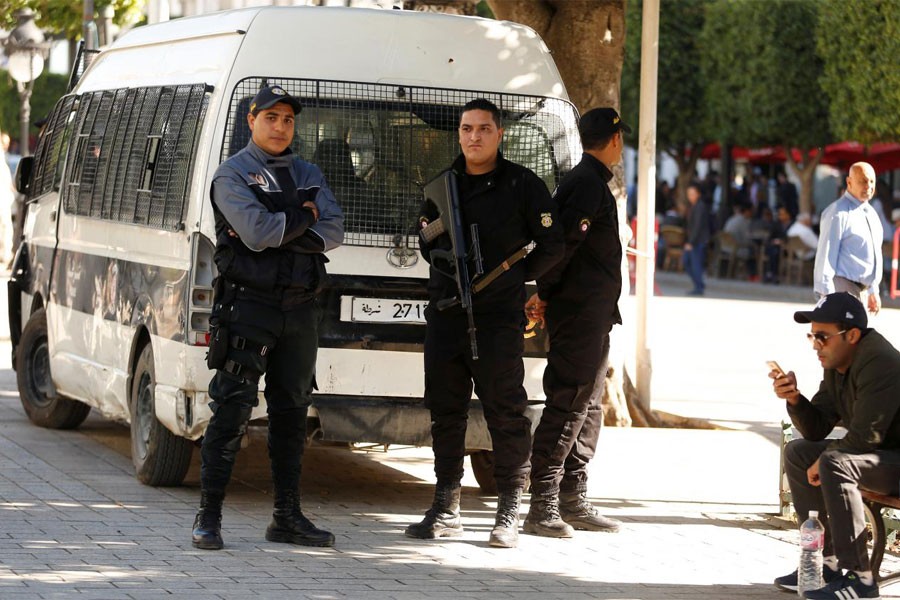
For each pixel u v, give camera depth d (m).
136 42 11.75
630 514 10.20
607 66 13.77
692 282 40.72
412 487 10.98
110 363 11.06
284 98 8.30
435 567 8.31
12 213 30.16
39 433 12.62
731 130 41.56
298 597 7.47
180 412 9.64
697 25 43.44
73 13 24.14
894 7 30.03
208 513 8.52
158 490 10.26
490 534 9.03
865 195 12.94
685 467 12.23
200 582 7.68
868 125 31.25
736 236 41.62
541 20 13.84
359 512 9.88
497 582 8.03
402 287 9.71
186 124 10.04
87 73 12.74
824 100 38.91
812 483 7.94
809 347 23.83
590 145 9.05
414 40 10.05
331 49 9.87
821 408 8.09
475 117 8.62
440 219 8.77
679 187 48.78
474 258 8.66
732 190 47.31
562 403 9.23
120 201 11.04
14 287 13.68
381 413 9.66
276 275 8.29
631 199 53.88
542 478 9.30
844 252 12.91
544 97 10.25
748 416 15.64
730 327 27.41
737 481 11.66
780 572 8.60
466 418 9.15
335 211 8.46
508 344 8.77
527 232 8.73
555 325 9.16
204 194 9.55
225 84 9.65
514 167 8.75
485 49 10.19
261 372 8.44
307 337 8.48
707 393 17.61
